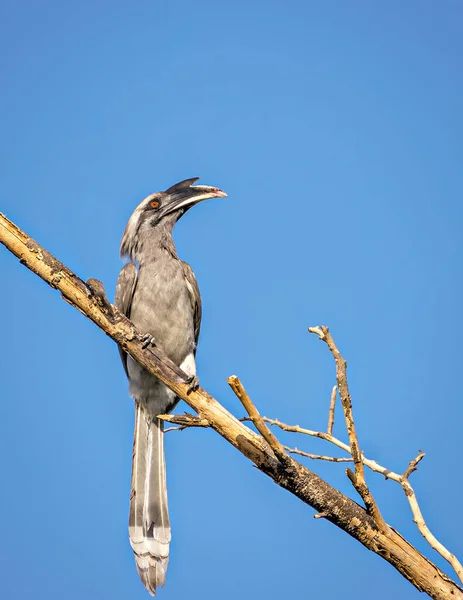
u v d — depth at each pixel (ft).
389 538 24.58
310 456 26.27
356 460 23.73
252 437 26.61
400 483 24.82
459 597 23.97
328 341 23.99
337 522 25.08
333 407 26.55
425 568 24.40
